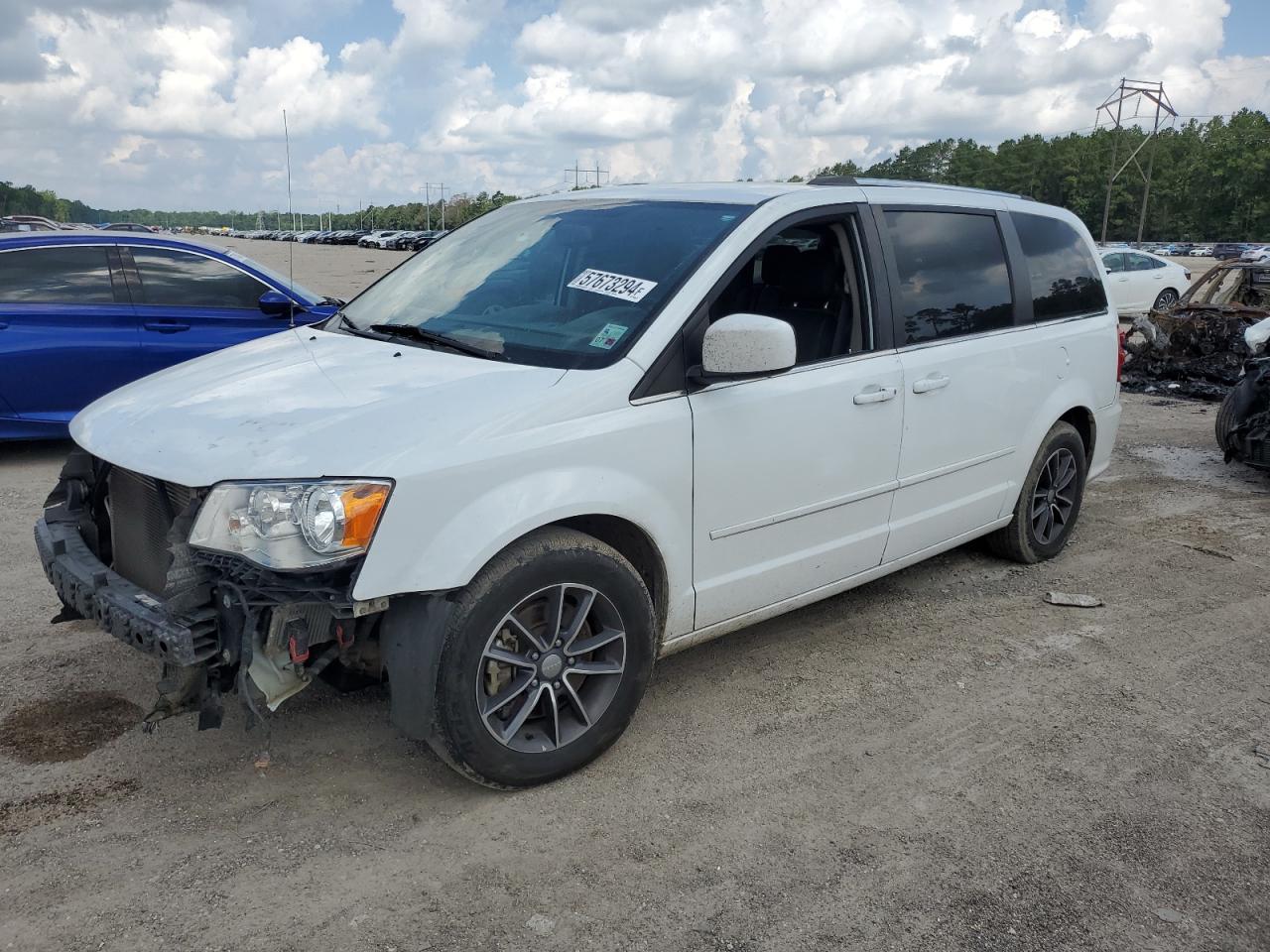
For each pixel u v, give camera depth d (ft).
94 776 10.09
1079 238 17.56
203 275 23.35
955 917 8.52
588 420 9.89
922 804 10.19
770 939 8.18
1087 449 18.04
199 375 11.22
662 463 10.46
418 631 9.04
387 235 244.01
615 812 9.86
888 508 13.52
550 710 10.07
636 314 10.75
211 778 10.14
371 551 8.59
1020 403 15.52
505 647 9.80
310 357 11.46
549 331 11.00
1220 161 390.42
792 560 12.31
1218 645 14.43
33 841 9.02
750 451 11.32
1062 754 11.28
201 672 8.91
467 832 9.45
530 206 14.24
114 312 22.15
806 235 12.72
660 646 11.27
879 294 13.07
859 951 8.09
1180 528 20.22
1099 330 17.47
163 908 8.23
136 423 10.02
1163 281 62.75
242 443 9.04
